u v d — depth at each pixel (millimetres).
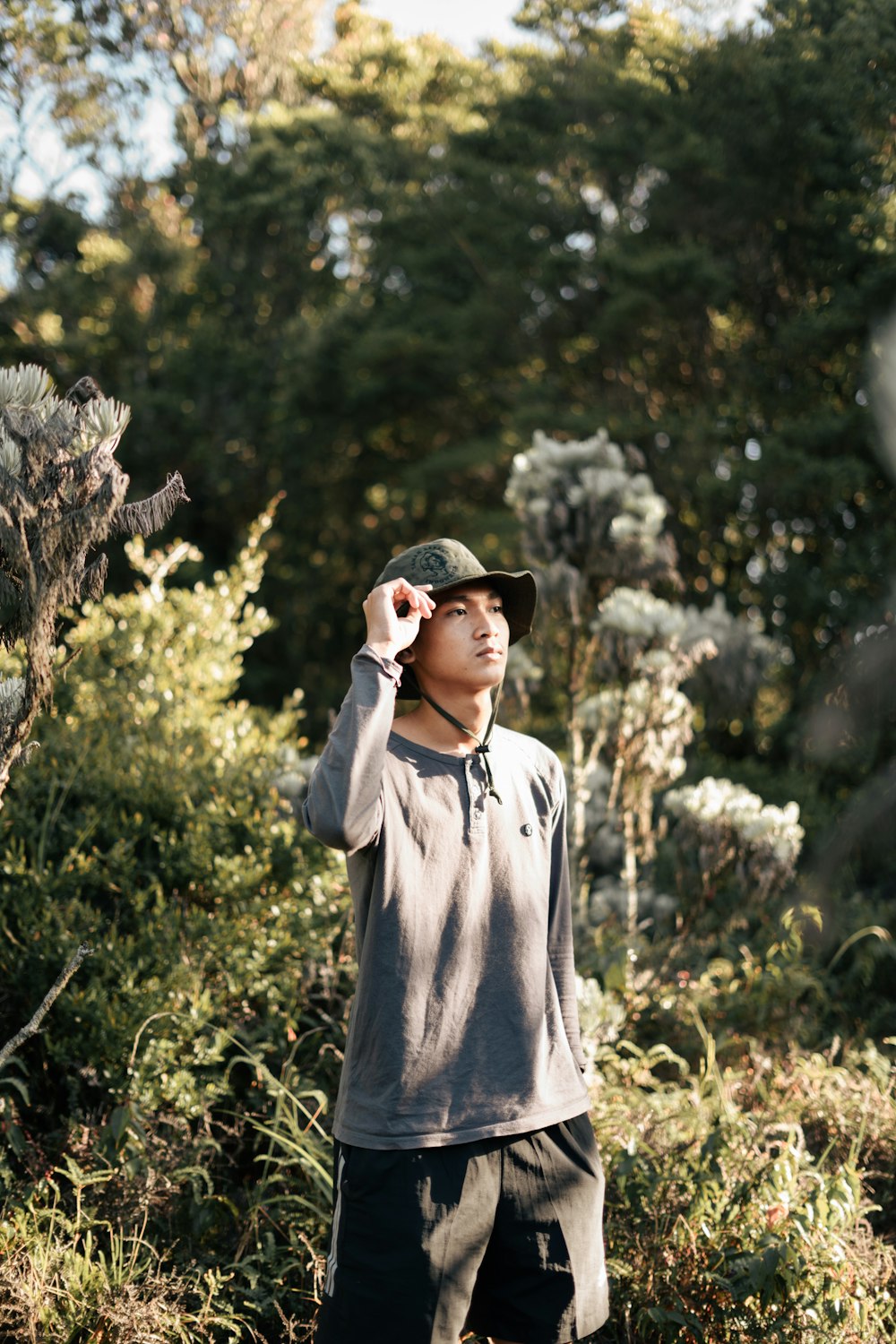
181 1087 2840
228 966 3158
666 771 4359
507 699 4559
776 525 11203
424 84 17328
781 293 11789
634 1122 3082
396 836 1861
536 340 15078
